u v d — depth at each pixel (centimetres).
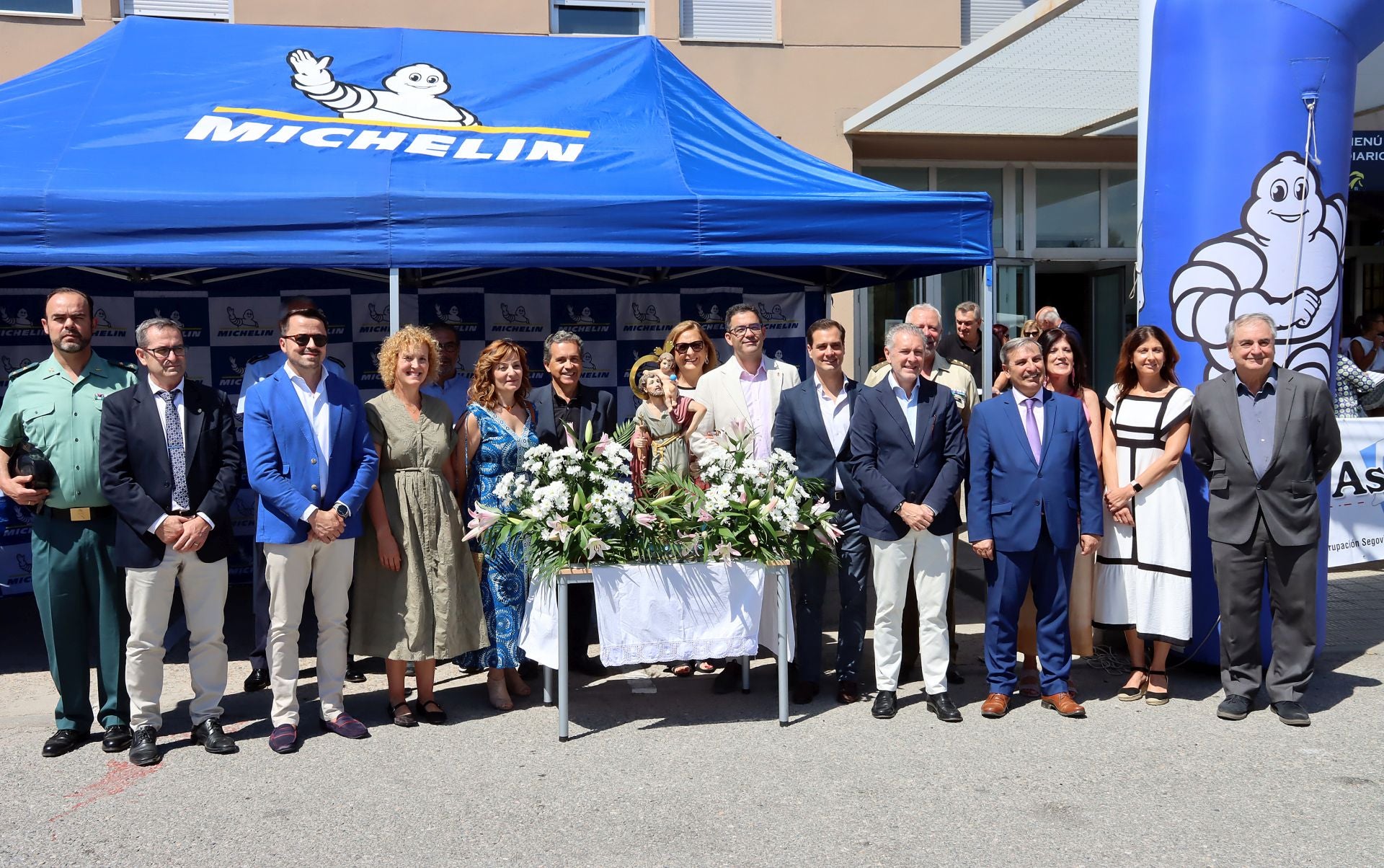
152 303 700
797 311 784
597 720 460
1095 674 525
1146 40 528
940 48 1009
